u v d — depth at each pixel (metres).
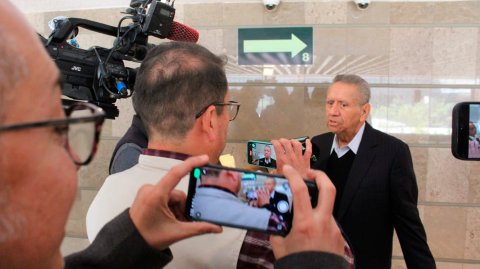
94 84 1.38
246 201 0.57
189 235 0.52
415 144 2.51
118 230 0.51
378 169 1.65
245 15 2.58
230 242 0.65
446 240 2.52
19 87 0.32
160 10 1.44
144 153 0.73
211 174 0.58
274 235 0.53
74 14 2.73
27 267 0.36
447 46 2.44
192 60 0.73
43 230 0.35
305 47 2.54
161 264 0.52
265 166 1.42
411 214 1.56
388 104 2.51
